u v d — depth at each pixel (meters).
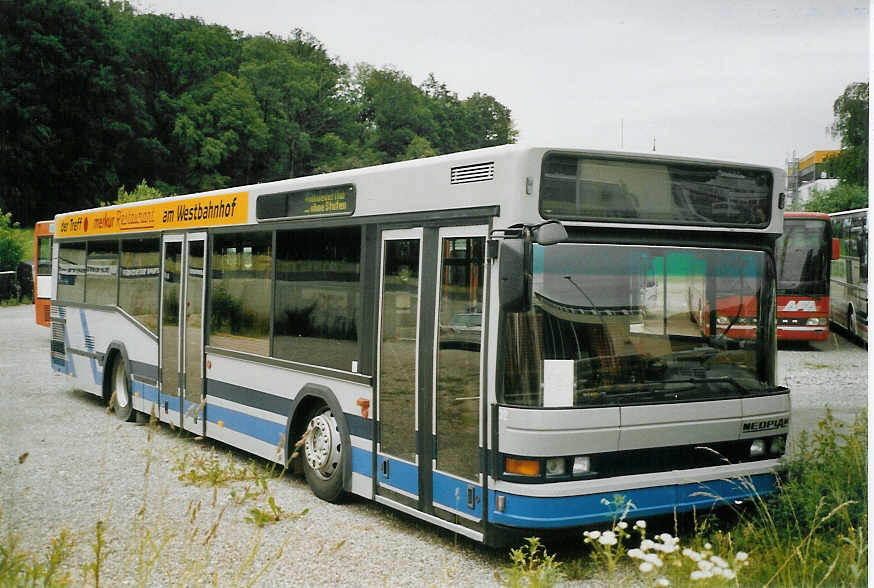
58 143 61.19
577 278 6.08
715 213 6.69
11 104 58.56
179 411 11.05
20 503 7.83
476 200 6.38
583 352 6.02
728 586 5.19
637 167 6.39
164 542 5.98
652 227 6.36
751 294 6.79
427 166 6.92
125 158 66.25
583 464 5.91
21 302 38.69
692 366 6.45
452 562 6.40
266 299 9.23
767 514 6.23
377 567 6.30
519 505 5.84
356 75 80.81
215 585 5.88
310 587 5.90
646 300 6.30
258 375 9.29
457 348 6.45
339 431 7.89
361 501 8.22
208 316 10.45
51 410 13.64
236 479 8.95
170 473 9.27
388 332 7.26
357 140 77.19
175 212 11.36
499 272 5.82
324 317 8.20
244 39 75.06
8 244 43.12
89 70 61.78
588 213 6.20
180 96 70.44
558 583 5.85
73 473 9.16
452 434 6.46
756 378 6.77
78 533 6.91
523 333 5.94
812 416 12.69
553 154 6.11
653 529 6.80
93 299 13.88
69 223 15.09
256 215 9.50
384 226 7.40
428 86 82.50
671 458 6.23
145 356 12.04
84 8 62.47
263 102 72.88
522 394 5.91
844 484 6.34
